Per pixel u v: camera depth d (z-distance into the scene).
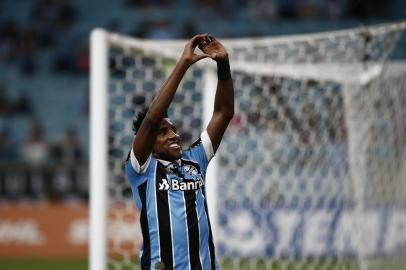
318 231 27.72
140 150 13.48
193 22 66.62
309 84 25.66
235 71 24.08
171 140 13.96
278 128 26.17
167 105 13.28
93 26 67.06
